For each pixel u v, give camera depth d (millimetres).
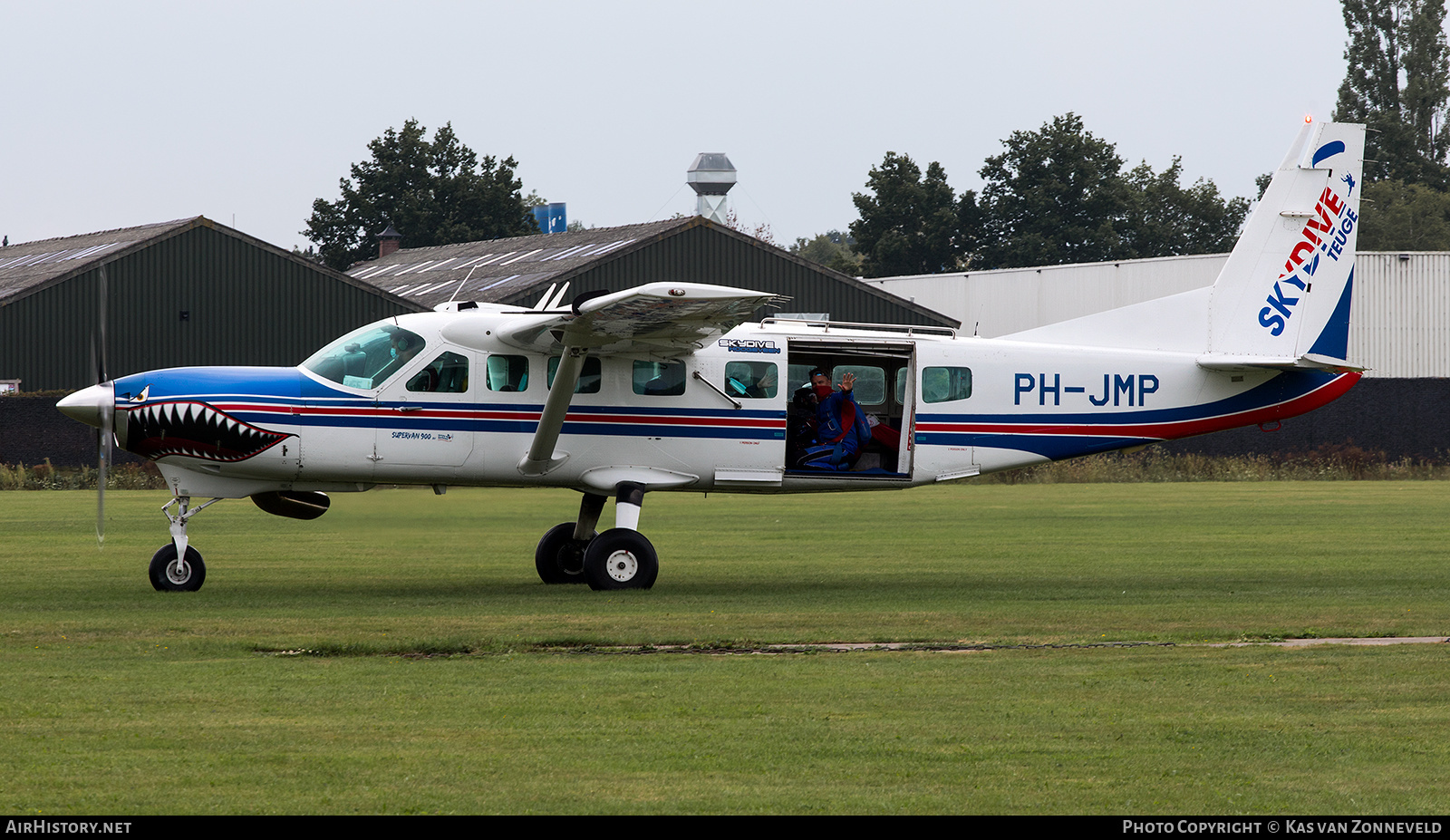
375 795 23000
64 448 124062
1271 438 148250
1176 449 146875
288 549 67250
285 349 146625
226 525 81375
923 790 23500
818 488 54906
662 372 52688
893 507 97375
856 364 56031
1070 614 43875
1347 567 58500
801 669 34094
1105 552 65500
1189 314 58062
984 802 22812
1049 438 56281
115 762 24844
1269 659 35531
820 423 54156
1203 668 34219
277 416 49969
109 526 78688
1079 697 30719
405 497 57000
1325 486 123875
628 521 51438
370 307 150375
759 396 53469
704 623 41656
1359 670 33938
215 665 34219
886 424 56406
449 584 53156
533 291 143375
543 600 47875
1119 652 36625
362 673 33312
